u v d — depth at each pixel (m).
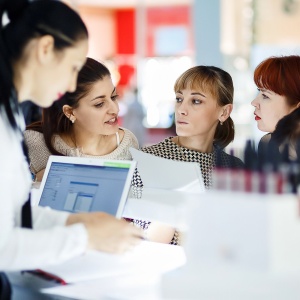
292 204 1.86
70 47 2.22
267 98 3.45
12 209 2.17
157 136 11.91
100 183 2.69
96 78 3.33
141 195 2.74
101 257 2.68
